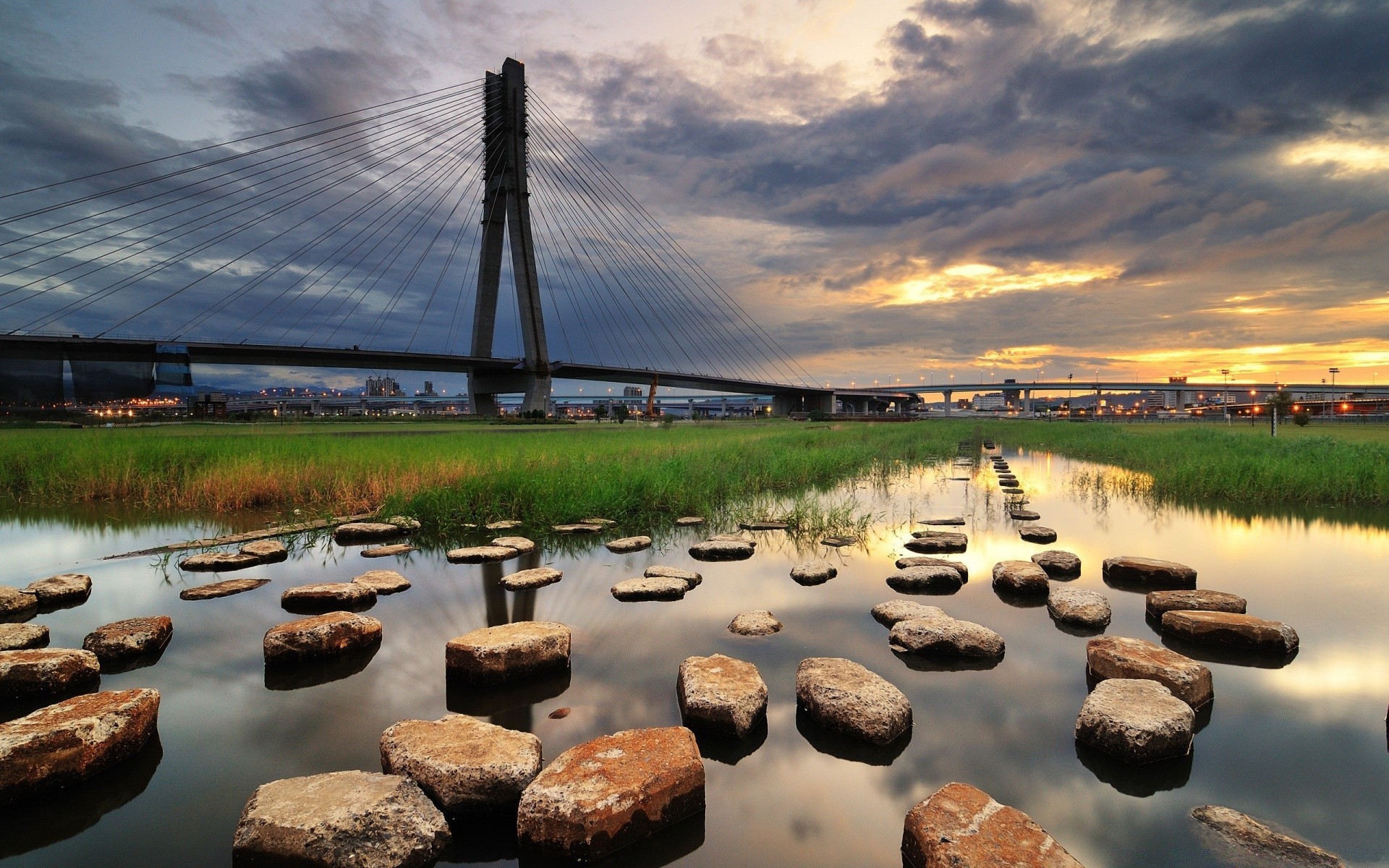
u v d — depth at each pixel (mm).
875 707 2350
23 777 1989
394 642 3375
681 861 1759
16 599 3869
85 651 2900
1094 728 2266
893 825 1904
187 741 2379
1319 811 1913
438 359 54750
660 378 75250
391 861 1702
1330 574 4660
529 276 55531
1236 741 2326
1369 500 7941
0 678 2670
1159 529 6512
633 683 2865
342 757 2270
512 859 1787
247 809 1794
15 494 8773
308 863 1684
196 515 7375
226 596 4238
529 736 2180
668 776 1910
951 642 3121
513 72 55625
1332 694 2721
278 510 7664
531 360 55688
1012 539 6027
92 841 1853
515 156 55469
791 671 2980
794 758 2254
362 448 11625
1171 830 1831
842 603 4012
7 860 1774
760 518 7023
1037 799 1994
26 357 38312
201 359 47094
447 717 2330
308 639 3092
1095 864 1687
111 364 41281
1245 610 3736
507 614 3814
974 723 2480
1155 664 2670
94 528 6652
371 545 5887
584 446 13438
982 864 1576
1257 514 7340
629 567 4965
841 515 6996
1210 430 23938
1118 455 14430
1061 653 3166
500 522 6867
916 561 4758
